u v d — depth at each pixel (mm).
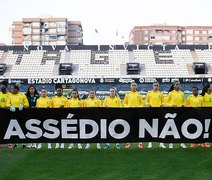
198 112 9086
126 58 54531
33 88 10875
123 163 7984
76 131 9055
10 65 52375
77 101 10781
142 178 6750
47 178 6777
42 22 113500
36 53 55719
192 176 6859
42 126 9016
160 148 9844
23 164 7914
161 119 9094
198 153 9070
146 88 45625
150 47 57000
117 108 9031
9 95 10758
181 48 56656
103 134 9070
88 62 53250
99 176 6914
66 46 57062
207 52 55562
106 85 45562
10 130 8992
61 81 45406
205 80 45875
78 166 7715
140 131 9102
